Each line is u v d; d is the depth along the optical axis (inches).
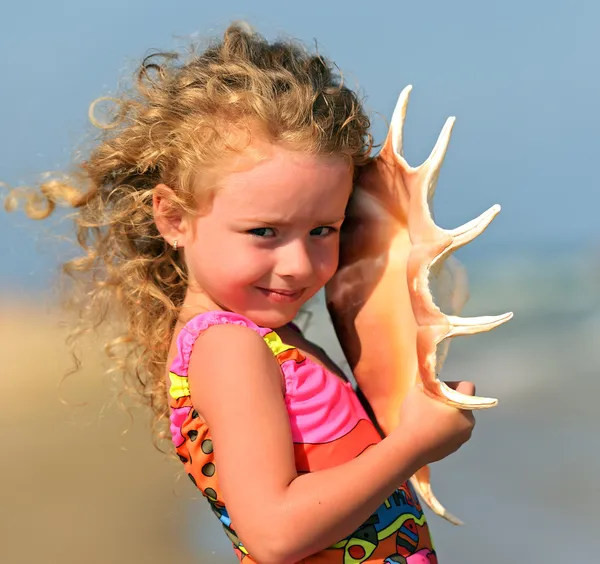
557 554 497.0
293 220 171.9
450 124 173.3
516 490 597.3
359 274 191.3
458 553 506.6
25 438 759.1
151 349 202.8
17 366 1074.7
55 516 573.6
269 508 154.4
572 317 1343.5
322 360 193.2
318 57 193.0
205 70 185.2
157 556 510.6
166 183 185.9
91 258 219.9
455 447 162.4
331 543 156.5
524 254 2128.4
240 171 170.9
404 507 181.3
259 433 159.6
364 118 185.5
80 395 773.9
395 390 186.4
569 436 721.0
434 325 161.2
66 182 226.8
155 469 661.3
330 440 173.5
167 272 200.4
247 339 169.0
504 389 898.1
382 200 187.3
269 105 171.0
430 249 165.0
